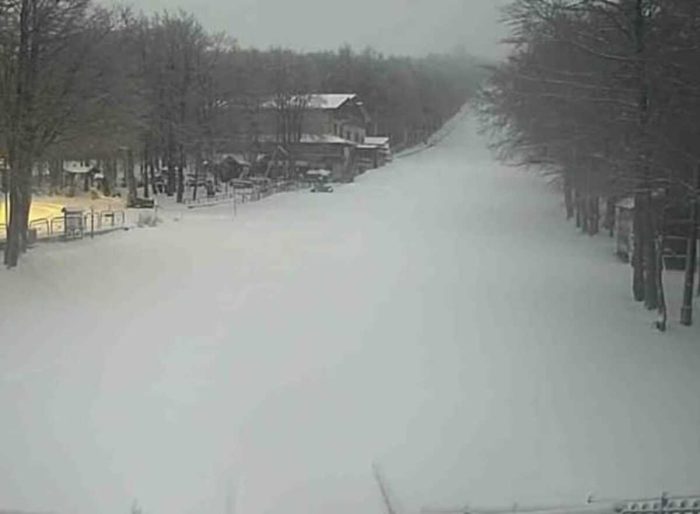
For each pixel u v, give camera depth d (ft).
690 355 81.20
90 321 91.81
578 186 145.69
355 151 369.91
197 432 59.21
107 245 143.02
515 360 78.84
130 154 247.50
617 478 52.31
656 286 100.22
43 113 119.03
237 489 50.37
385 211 218.59
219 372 73.56
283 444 57.41
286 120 335.06
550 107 133.39
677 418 63.46
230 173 317.63
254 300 104.78
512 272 127.03
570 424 61.98
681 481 51.83
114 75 158.10
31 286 106.22
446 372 74.84
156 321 92.58
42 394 66.64
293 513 47.44
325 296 107.96
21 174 117.19
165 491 49.93
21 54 116.67
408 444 57.82
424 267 131.23
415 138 495.82
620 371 75.61
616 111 97.25
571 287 115.24
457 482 51.70
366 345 83.71
